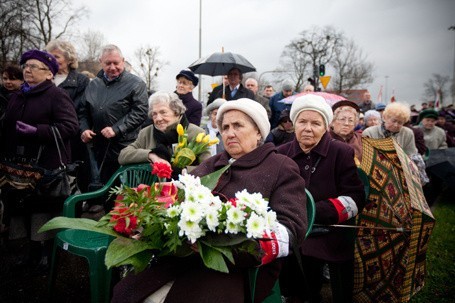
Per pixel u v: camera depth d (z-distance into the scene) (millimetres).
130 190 1396
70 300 2500
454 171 5742
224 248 1313
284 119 4141
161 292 1479
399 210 2201
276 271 1634
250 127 1840
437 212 5176
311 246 2088
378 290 2232
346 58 37844
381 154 2277
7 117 2838
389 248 2203
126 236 1368
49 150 2762
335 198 2143
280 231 1502
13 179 2611
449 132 9875
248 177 1741
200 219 1251
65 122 2791
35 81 2787
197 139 2352
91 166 3418
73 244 2125
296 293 2193
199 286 1398
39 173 2648
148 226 1299
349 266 2225
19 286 2668
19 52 19641
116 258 1207
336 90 38281
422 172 3898
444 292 2742
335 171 2238
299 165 2316
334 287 2213
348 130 3059
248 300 1484
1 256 3211
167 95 2775
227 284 1413
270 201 1686
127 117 3389
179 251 1355
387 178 2258
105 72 3496
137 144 2918
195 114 4535
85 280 2820
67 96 2891
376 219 2322
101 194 2658
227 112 1881
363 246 2312
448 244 3760
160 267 1551
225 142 1857
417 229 1854
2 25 18984
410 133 4098
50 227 1275
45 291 2613
